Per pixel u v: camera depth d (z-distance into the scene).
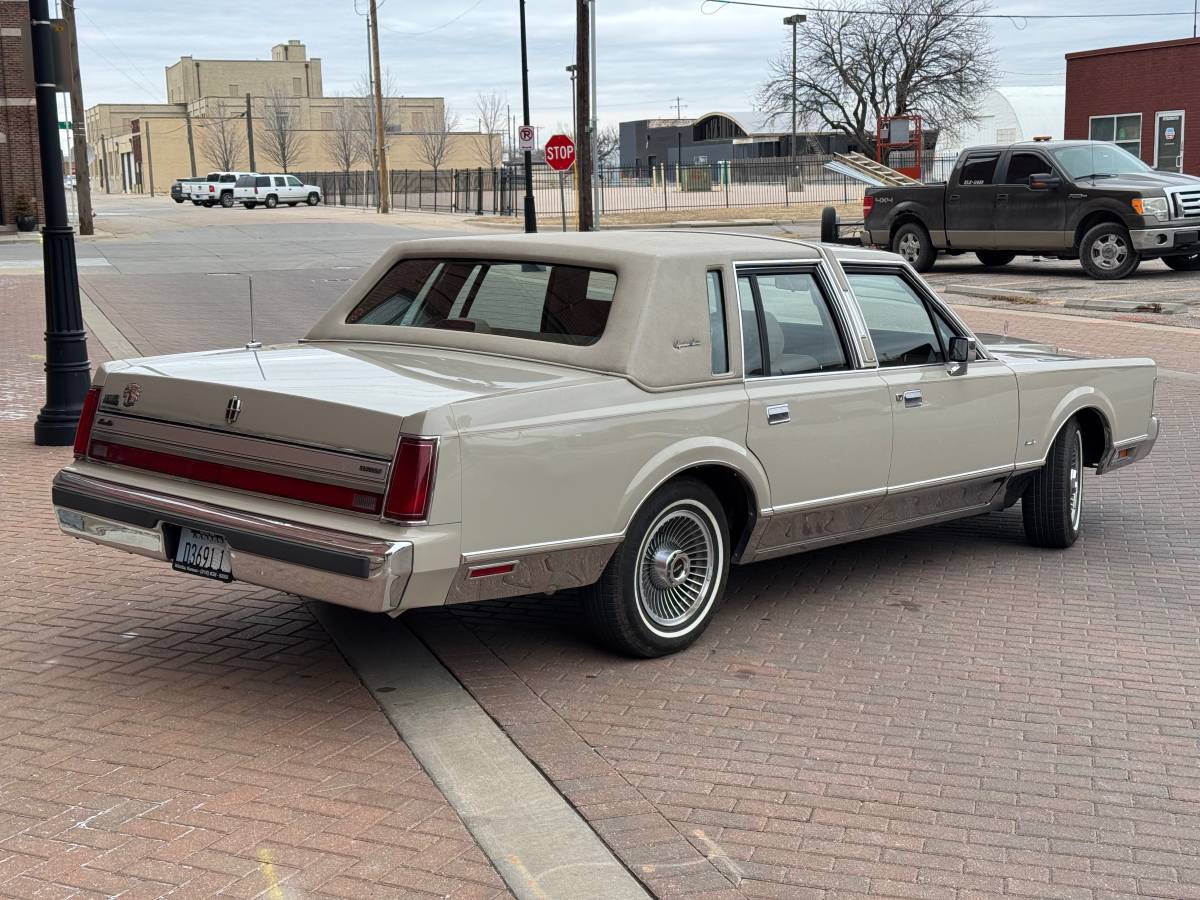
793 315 5.89
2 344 16.16
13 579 6.57
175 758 4.43
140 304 21.03
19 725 4.70
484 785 4.26
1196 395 12.59
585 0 34.22
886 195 24.91
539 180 82.62
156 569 6.80
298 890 3.58
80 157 42.59
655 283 5.31
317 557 4.49
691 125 101.38
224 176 69.19
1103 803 4.23
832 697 5.12
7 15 42.22
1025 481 7.29
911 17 62.31
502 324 5.61
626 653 5.45
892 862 3.81
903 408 6.23
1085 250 22.16
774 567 7.02
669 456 5.20
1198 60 36.41
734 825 4.03
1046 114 65.69
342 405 4.58
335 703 4.96
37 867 3.69
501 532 4.68
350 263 29.75
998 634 5.93
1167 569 7.05
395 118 116.94
